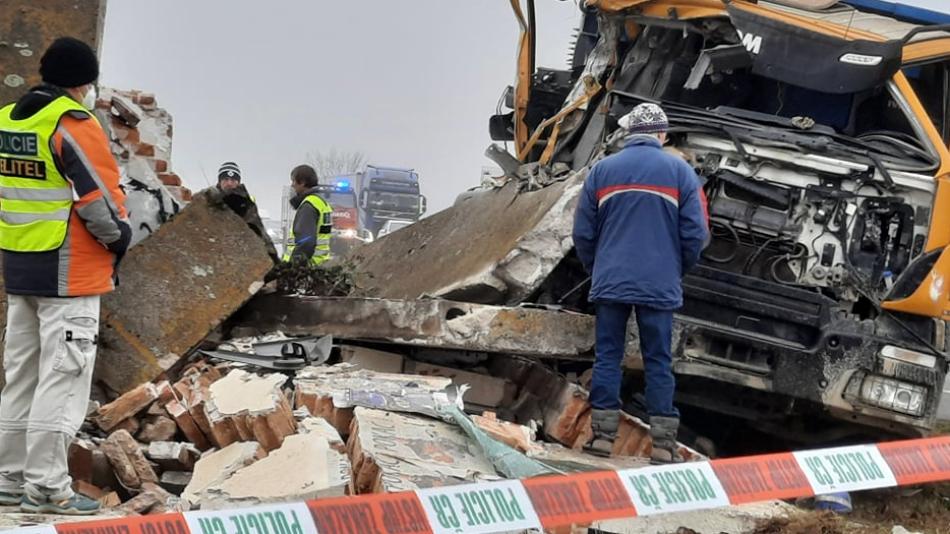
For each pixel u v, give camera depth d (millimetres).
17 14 5988
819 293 6539
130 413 5531
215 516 3613
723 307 6594
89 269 4621
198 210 6523
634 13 8289
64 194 4566
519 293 6773
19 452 4746
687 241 5910
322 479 4508
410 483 4570
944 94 7383
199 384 5953
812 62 6941
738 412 6918
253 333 6918
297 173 8961
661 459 5816
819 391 6477
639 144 6023
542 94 9758
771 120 6980
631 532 4988
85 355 4629
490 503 4008
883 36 6996
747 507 5320
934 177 6445
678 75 8109
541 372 6625
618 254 5879
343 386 5742
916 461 4871
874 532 5711
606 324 5980
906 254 6461
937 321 6484
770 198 6559
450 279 7504
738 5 7340
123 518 3545
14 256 4598
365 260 9797
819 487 4609
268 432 5188
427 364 6914
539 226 6777
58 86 4660
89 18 6055
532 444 5871
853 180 6492
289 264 7223
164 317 6316
